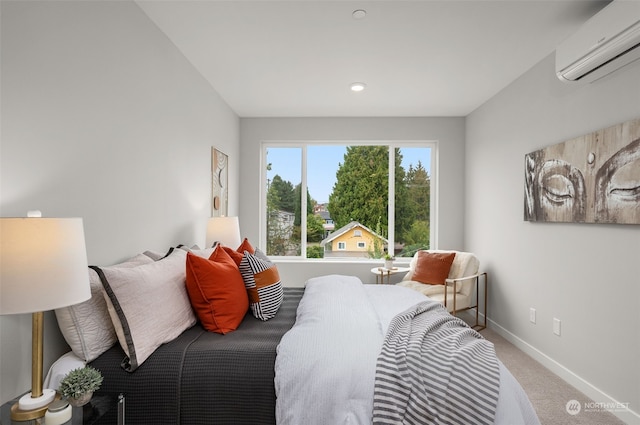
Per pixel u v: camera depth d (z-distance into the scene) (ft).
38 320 3.51
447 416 3.86
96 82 5.47
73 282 3.40
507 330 10.74
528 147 9.66
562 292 8.23
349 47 8.36
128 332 4.36
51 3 4.57
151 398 4.30
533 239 9.41
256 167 14.43
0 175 3.93
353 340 4.73
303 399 4.05
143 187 6.89
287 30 7.57
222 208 11.94
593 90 7.26
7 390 4.01
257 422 4.27
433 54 8.71
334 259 14.78
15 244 3.06
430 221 14.65
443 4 6.63
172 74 8.14
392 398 3.94
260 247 14.62
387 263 13.04
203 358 4.54
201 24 7.33
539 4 6.59
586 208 7.31
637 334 6.27
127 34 6.29
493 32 7.64
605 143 6.80
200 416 4.30
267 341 5.07
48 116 4.55
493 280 11.63
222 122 12.01
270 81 10.49
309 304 6.32
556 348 8.45
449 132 14.11
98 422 4.25
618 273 6.66
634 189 6.16
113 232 5.92
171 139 8.11
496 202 11.46
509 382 4.25
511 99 10.53
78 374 3.57
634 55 6.02
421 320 5.80
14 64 4.08
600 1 6.45
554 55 8.56
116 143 5.99
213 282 5.53
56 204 4.69
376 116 14.16
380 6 6.69
